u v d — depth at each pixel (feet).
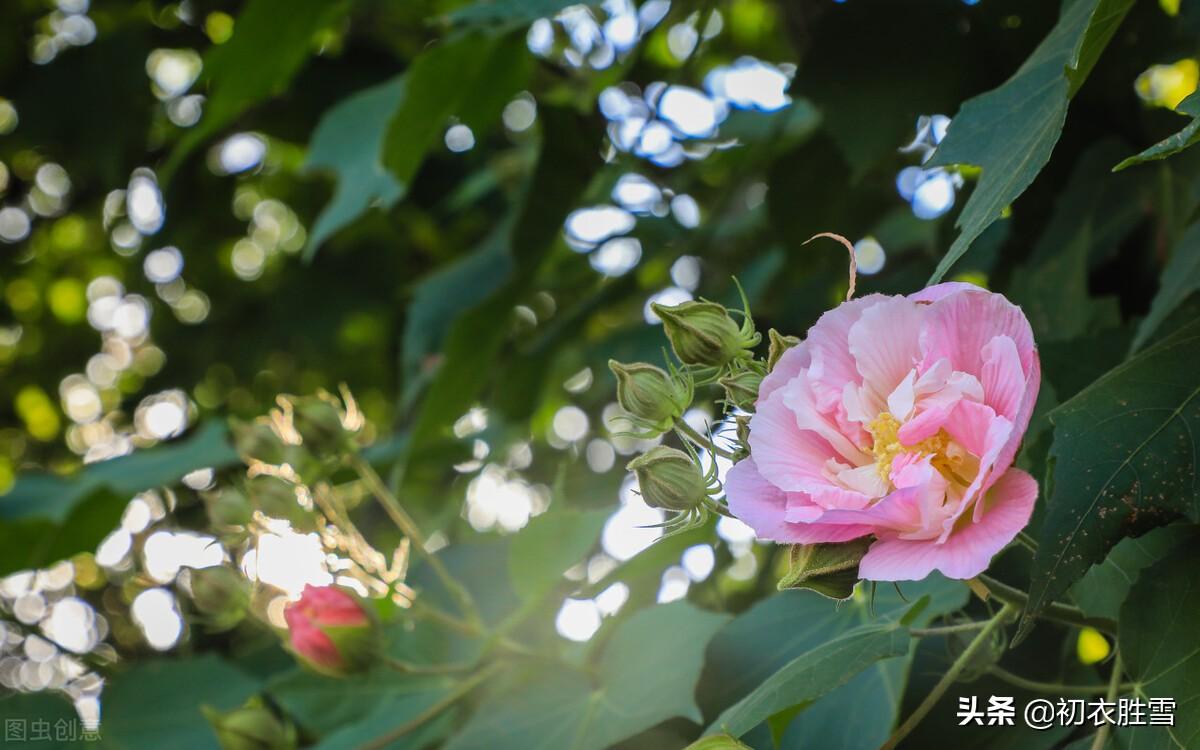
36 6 6.51
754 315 4.11
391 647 3.59
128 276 7.97
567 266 5.43
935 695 2.64
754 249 4.88
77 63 6.33
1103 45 2.49
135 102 6.33
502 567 3.67
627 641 3.16
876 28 3.43
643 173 4.95
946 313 2.42
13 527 4.80
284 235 8.27
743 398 2.54
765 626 3.11
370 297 7.07
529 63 3.81
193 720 4.04
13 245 8.16
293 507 3.25
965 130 2.65
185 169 6.98
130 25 6.34
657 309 2.61
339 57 6.11
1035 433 2.93
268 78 4.25
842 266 4.03
